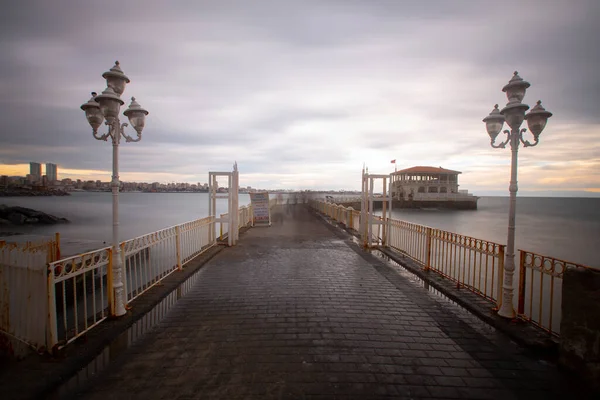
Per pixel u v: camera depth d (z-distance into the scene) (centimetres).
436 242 743
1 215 3797
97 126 473
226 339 414
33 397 293
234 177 1138
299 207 3897
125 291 506
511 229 466
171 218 4628
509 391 311
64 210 6197
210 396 298
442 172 7838
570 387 317
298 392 304
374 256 948
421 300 566
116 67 461
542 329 425
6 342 375
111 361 361
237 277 713
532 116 456
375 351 384
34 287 361
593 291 311
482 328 452
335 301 560
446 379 329
